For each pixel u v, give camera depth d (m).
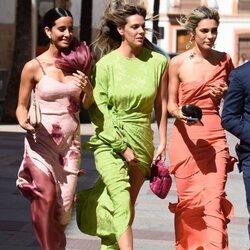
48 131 7.23
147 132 7.44
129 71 7.38
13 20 35.06
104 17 7.53
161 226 10.70
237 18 64.75
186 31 8.10
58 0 40.72
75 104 7.29
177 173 7.90
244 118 7.49
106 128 7.33
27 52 26.55
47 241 7.23
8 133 22.58
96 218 7.39
